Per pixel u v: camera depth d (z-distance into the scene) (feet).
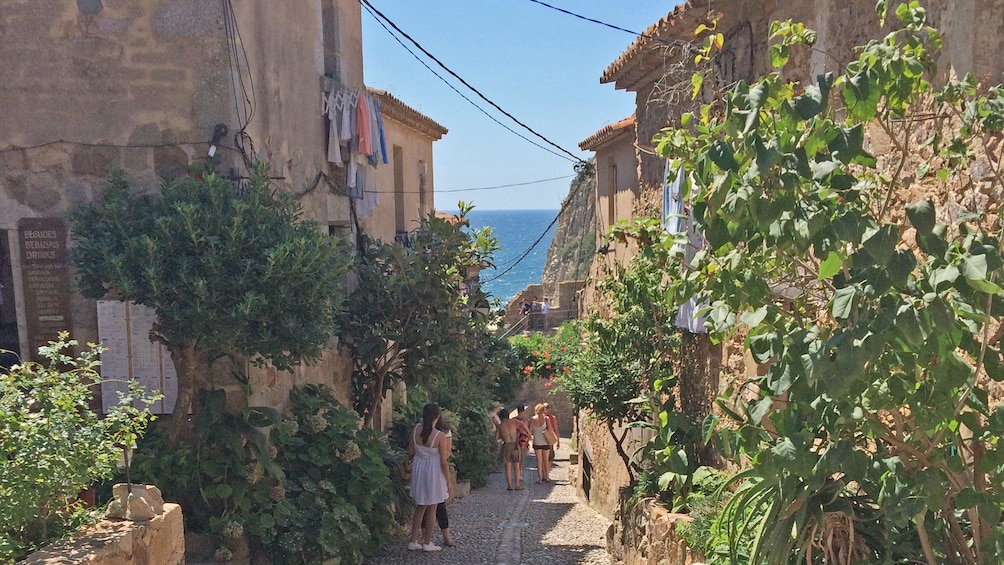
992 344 10.62
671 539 21.34
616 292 30.83
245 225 22.02
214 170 23.40
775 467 10.83
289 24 29.68
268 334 21.88
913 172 14.84
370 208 37.58
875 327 9.23
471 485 51.72
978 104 11.19
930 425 10.22
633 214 40.52
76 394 13.91
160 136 24.94
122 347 24.79
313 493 25.49
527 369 73.00
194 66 24.91
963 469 10.94
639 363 29.89
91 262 21.67
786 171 9.66
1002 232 9.90
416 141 56.18
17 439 12.71
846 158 9.73
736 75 23.07
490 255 34.47
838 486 11.62
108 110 24.81
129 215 22.25
